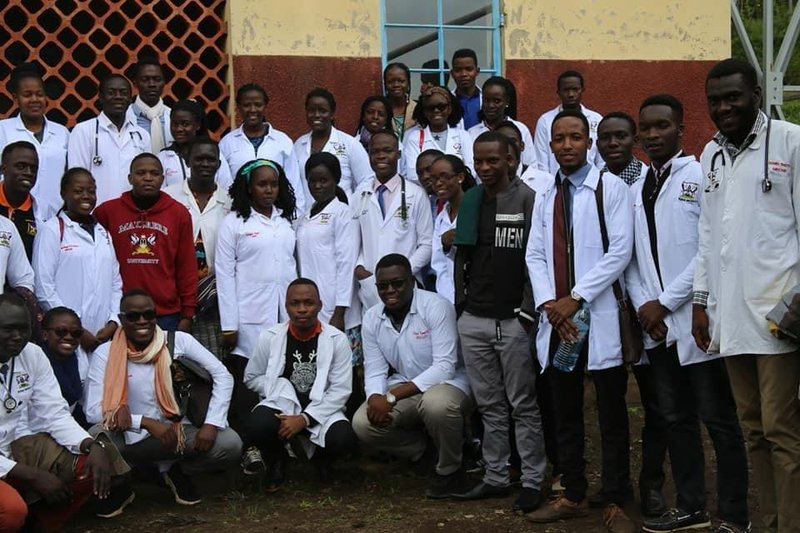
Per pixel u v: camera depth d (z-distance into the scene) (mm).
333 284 6469
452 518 5348
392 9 8062
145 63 6766
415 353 5898
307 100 7020
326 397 5938
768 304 4324
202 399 5719
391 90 7508
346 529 5238
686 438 4992
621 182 5098
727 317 4434
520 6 8281
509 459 5832
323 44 7836
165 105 7320
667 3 8641
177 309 6121
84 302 5840
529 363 5398
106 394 5508
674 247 4906
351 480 6082
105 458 5043
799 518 4328
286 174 6914
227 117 7723
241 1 7633
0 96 7312
